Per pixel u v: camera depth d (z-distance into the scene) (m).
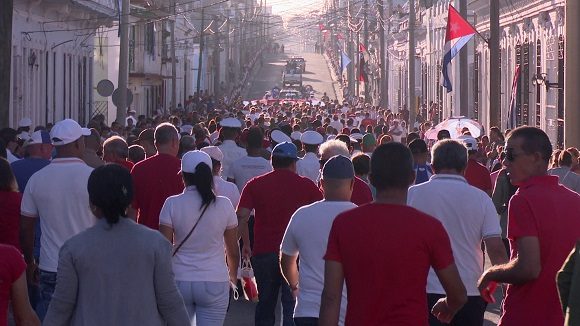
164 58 95.19
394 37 113.50
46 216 14.47
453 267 9.40
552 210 10.39
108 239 9.88
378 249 9.27
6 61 27.56
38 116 51.16
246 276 16.34
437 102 83.19
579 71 27.88
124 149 19.69
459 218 13.08
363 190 16.95
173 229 13.86
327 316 9.39
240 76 184.00
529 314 10.45
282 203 16.30
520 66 53.44
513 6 53.50
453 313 9.75
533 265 10.30
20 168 17.84
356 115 75.19
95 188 9.91
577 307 8.25
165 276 9.96
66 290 9.89
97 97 76.31
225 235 14.16
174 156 16.55
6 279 9.80
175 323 10.03
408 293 9.27
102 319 9.80
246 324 19.56
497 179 21.72
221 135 26.19
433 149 13.48
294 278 12.89
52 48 53.72
